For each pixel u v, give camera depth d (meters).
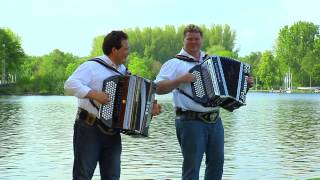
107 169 9.73
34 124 42.94
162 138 30.91
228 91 10.36
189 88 10.48
